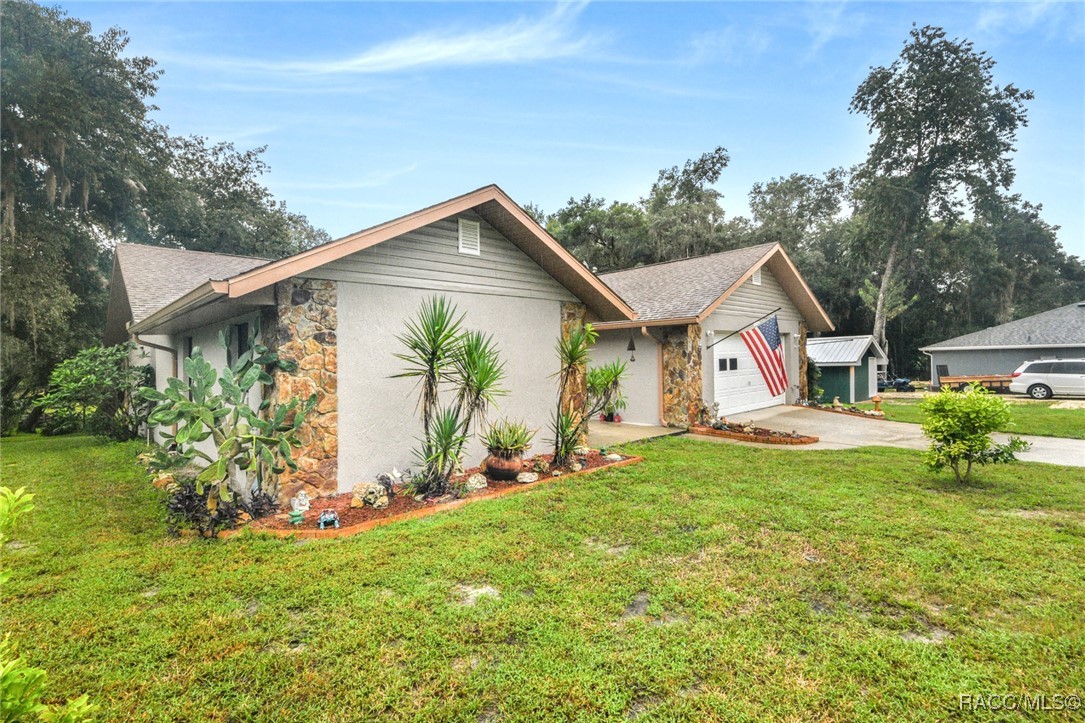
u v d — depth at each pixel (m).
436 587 3.76
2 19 15.32
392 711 2.50
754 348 12.77
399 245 6.79
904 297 34.09
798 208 39.12
